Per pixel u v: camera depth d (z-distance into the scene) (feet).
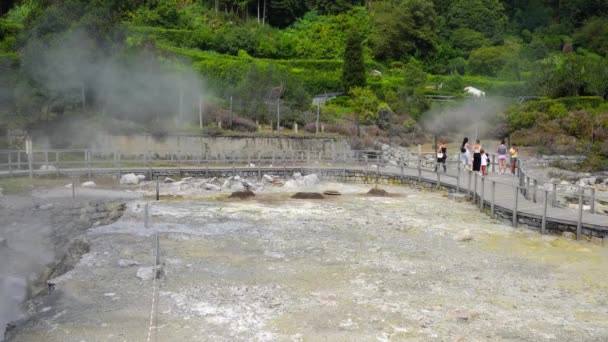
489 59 252.01
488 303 36.65
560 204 81.00
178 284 39.65
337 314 34.12
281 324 32.45
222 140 130.11
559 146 160.66
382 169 111.75
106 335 30.78
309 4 290.97
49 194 77.15
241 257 47.32
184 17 229.86
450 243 53.78
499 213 66.59
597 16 347.36
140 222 61.21
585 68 205.46
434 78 227.20
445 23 303.07
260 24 257.14
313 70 203.10
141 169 101.45
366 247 51.49
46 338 30.42
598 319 33.99
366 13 280.51
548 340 30.71
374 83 193.36
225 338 30.45
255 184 96.94
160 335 30.81
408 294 38.17
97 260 45.52
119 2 134.31
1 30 143.43
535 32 336.70
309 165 121.49
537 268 45.32
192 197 81.00
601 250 51.90
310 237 55.21
